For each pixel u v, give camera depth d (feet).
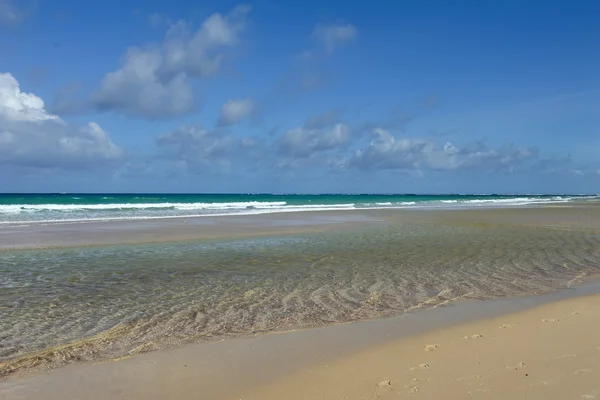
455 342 21.26
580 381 15.78
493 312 27.27
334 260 45.52
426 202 262.67
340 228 79.36
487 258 47.03
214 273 38.70
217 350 20.86
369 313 27.37
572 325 23.27
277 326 24.70
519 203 239.30
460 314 26.96
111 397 16.02
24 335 22.97
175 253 49.52
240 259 45.80
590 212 134.51
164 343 21.89
